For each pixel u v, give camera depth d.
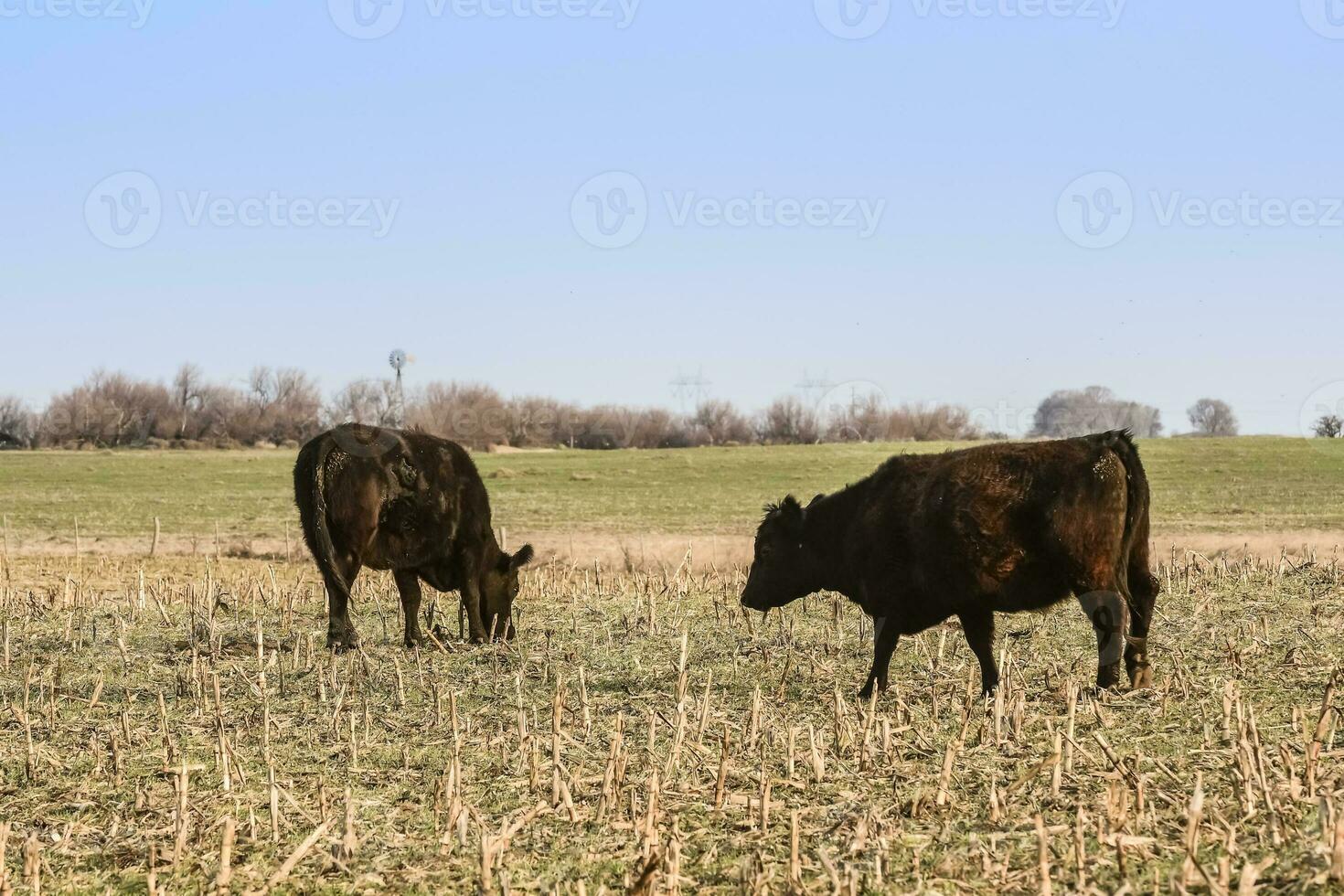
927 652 12.77
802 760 8.70
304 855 7.16
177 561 25.27
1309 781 7.38
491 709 10.68
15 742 9.84
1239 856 6.51
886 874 6.61
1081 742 8.73
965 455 11.18
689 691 11.26
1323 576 17.23
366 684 11.79
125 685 11.88
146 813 8.05
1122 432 10.90
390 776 8.77
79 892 6.82
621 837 7.33
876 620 11.81
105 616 16.33
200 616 16.09
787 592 12.89
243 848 7.38
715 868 6.86
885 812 7.52
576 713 10.38
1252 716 8.27
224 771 8.55
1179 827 7.02
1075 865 6.49
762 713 9.89
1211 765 8.10
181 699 11.34
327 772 8.92
